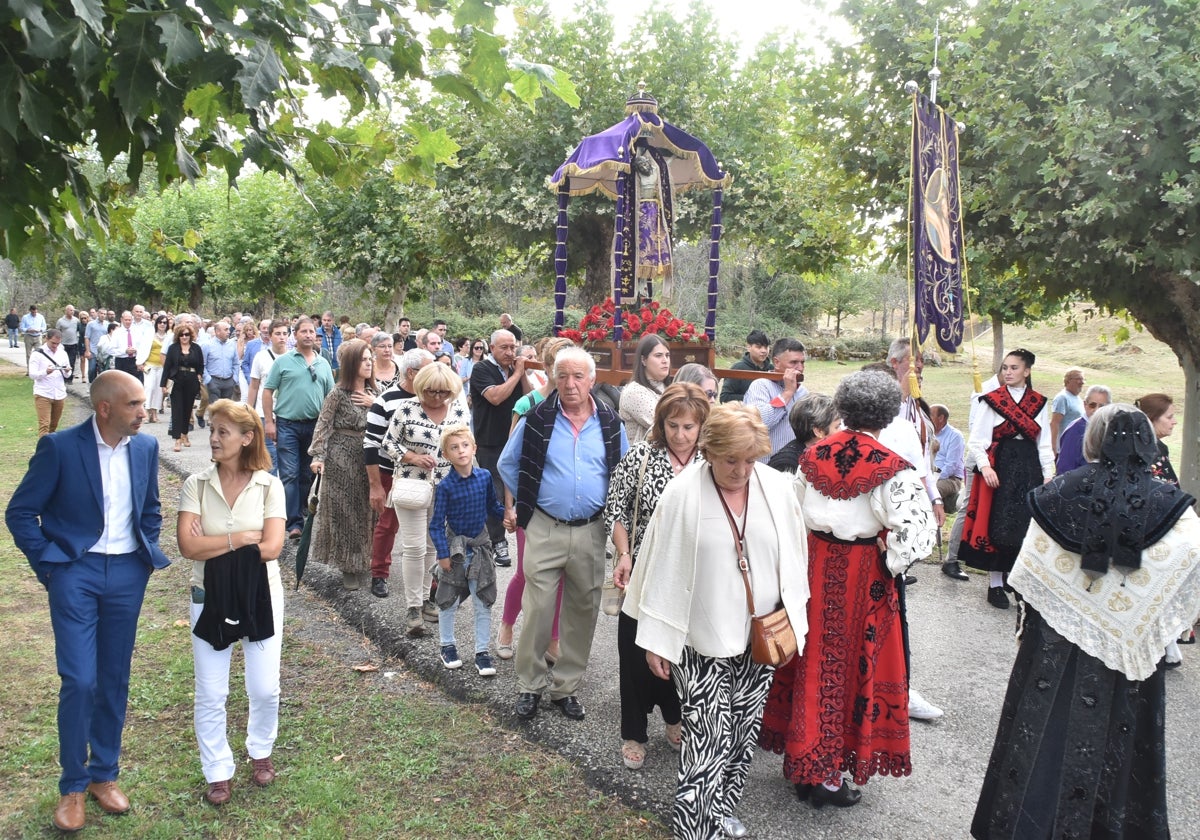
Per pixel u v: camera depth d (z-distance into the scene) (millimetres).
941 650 5152
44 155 2434
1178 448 13484
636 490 3684
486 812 3441
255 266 24203
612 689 4512
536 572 4031
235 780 3646
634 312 7789
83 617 3250
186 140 2838
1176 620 2664
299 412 6961
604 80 13586
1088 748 2730
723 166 13320
